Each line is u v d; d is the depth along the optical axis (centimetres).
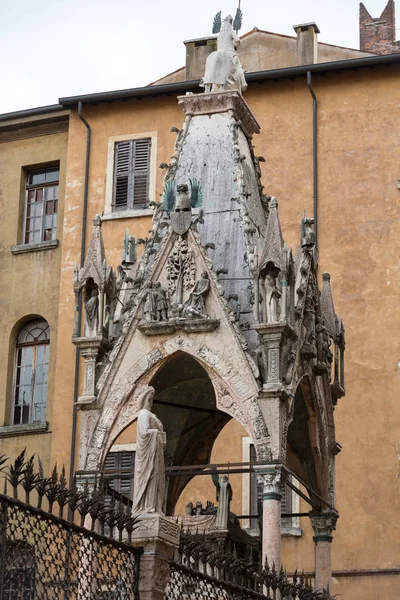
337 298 3712
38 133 4325
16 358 4153
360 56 4134
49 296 4144
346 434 3572
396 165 3806
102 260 2139
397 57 3828
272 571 1773
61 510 1335
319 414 2239
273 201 2098
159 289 2094
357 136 3859
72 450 3850
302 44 4103
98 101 4153
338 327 2398
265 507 1952
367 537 3472
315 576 2245
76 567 1372
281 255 2062
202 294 2069
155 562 1512
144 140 4116
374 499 3500
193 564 1655
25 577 1263
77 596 1391
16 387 4116
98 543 1428
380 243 3741
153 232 2194
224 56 2372
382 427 3559
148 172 4081
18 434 3988
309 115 3916
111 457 3706
